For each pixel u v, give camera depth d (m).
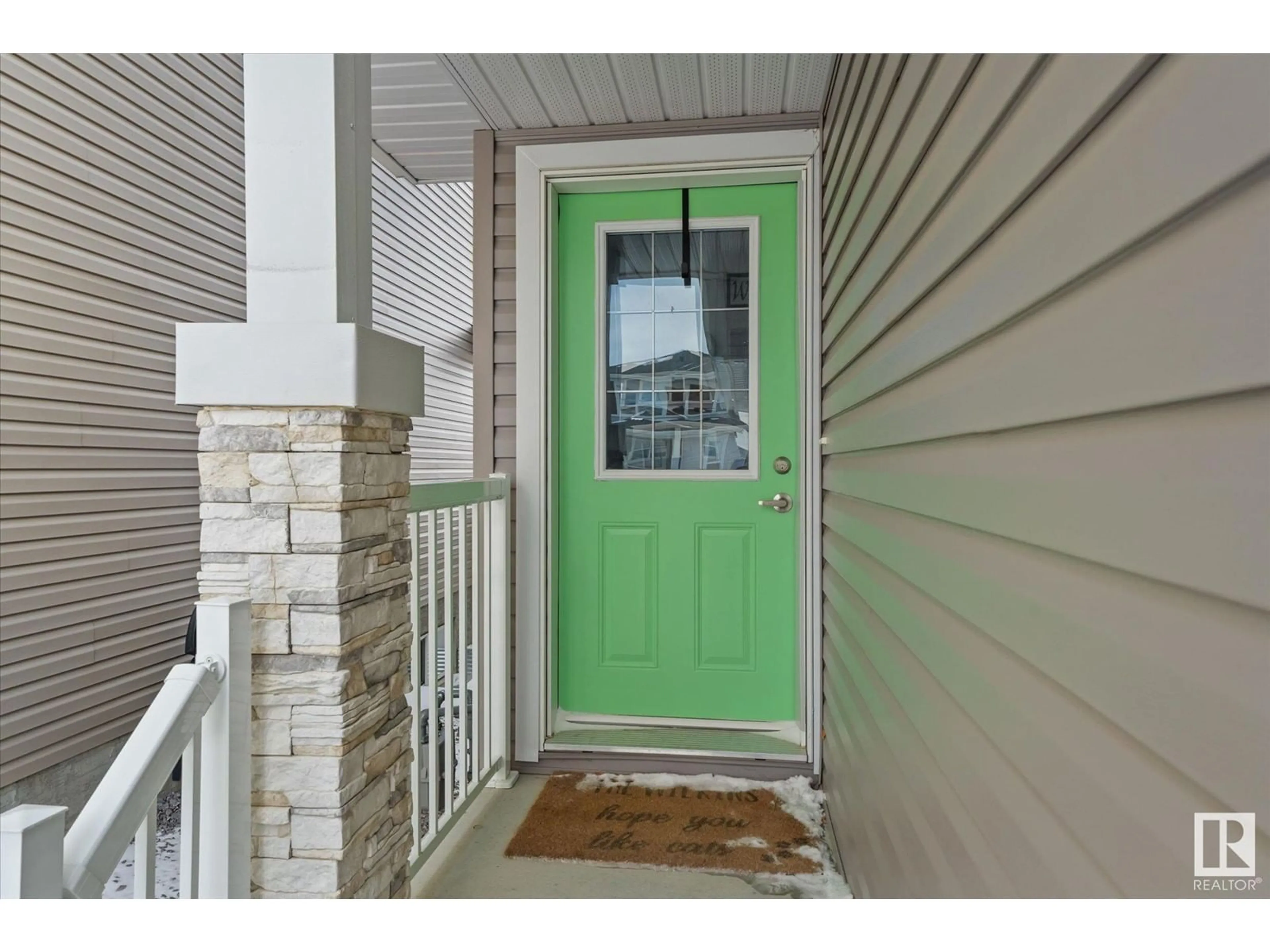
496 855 1.94
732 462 2.62
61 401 2.37
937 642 0.99
